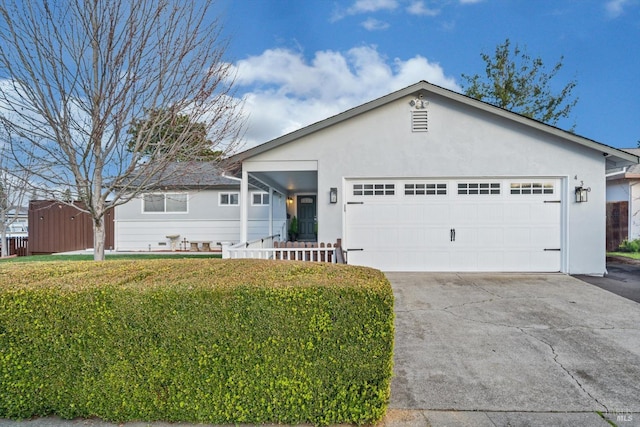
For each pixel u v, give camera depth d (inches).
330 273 108.3
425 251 312.2
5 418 97.0
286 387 93.6
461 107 307.7
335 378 93.4
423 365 132.3
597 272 299.9
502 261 308.8
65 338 95.6
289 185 463.8
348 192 315.9
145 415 95.7
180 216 567.2
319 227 312.2
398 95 304.5
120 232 562.6
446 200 311.3
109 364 95.3
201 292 93.4
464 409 103.0
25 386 96.5
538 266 307.1
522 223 307.6
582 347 147.6
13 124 176.9
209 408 94.7
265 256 298.4
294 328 92.7
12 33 174.6
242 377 94.0
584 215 301.0
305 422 94.7
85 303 95.0
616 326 173.2
